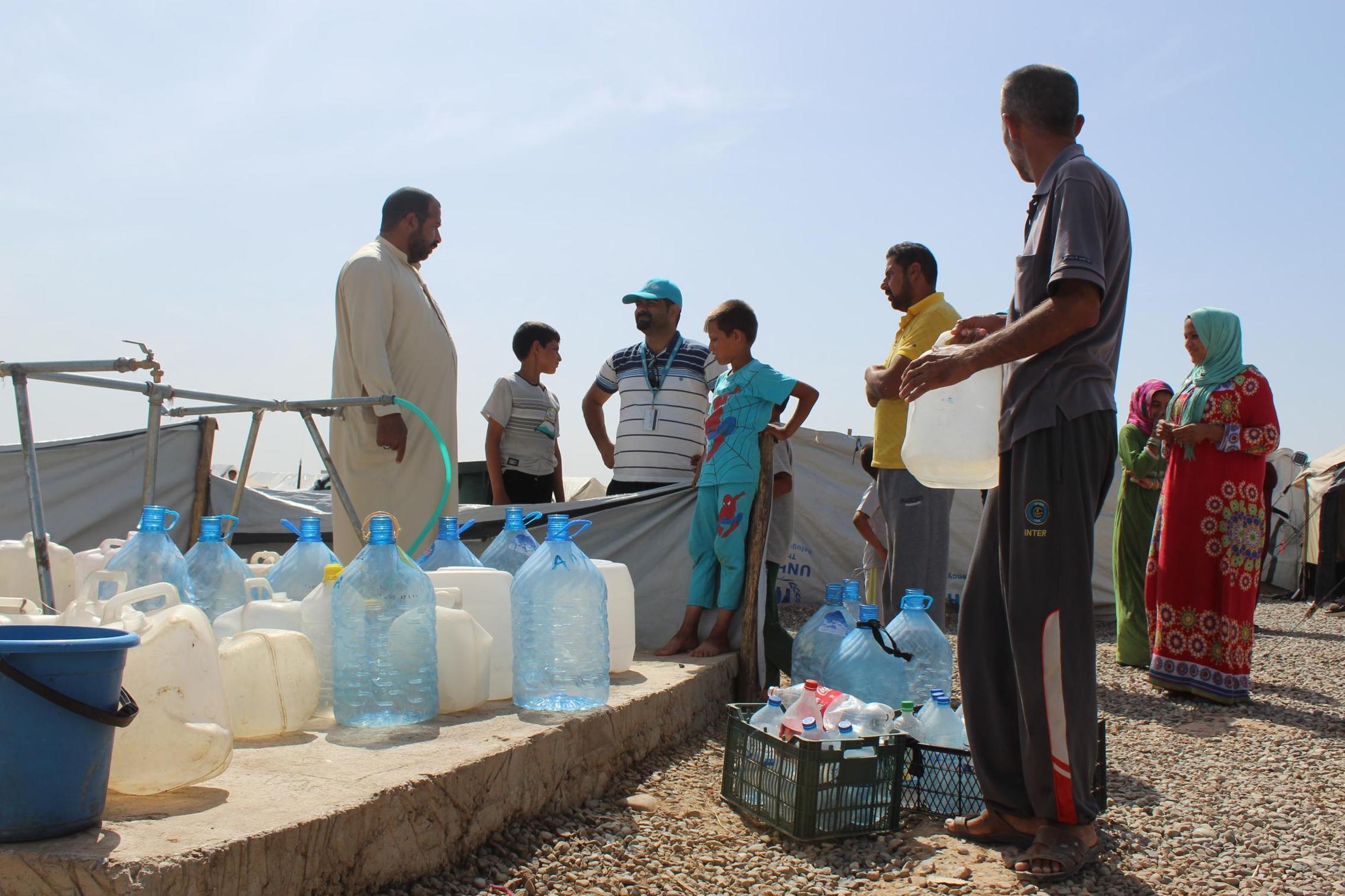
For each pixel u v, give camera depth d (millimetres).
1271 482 11008
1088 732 2824
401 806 2418
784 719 3389
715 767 3914
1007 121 3098
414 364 4949
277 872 2066
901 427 4738
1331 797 3836
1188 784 3984
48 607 2777
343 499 4094
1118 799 3730
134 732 2262
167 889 1848
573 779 3221
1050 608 2785
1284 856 3168
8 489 5855
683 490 5816
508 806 2855
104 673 2043
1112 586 10359
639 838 3008
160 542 3432
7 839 1922
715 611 5238
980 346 2820
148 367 3352
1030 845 3076
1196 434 5684
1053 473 2797
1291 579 14141
